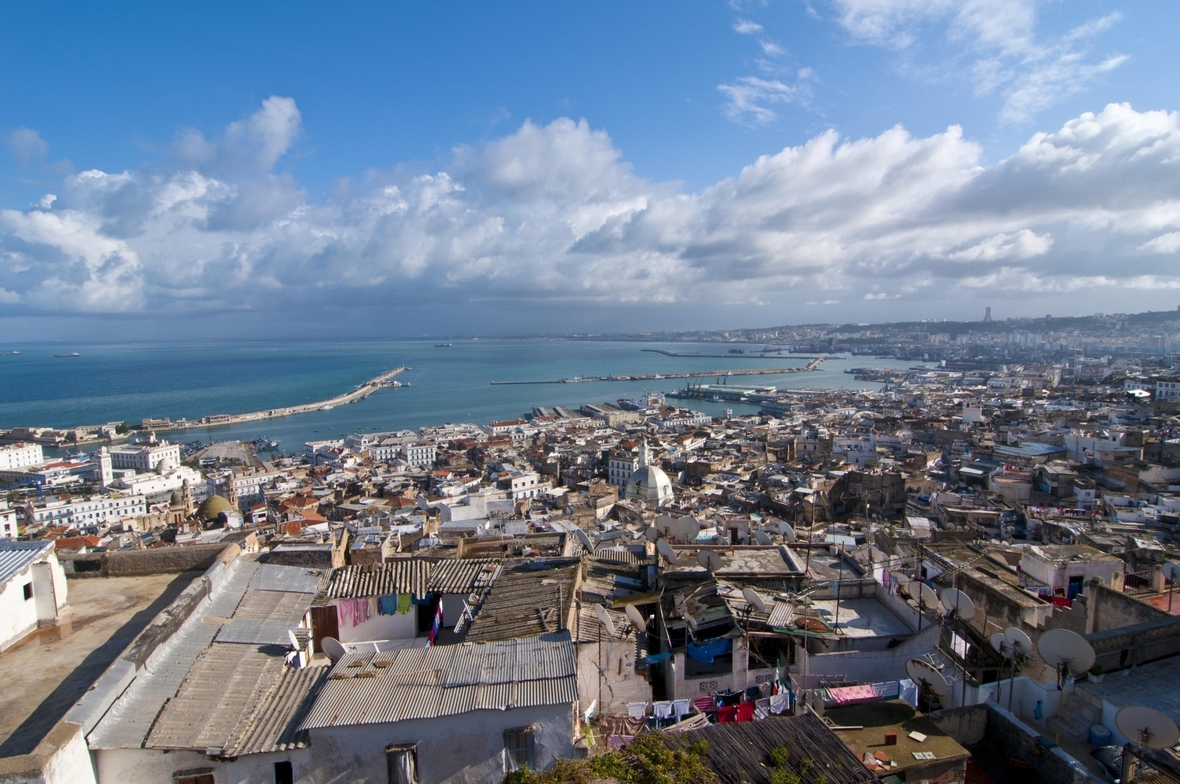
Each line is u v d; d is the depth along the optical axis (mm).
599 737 21453
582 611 27422
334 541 38000
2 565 22000
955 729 20719
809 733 18578
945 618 27406
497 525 82000
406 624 28984
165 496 193625
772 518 100812
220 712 18984
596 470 185000
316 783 18328
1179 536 72688
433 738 18766
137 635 21062
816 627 28391
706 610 29797
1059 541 72312
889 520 100125
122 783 17375
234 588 26531
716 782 16969
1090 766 19203
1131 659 23688
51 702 18078
